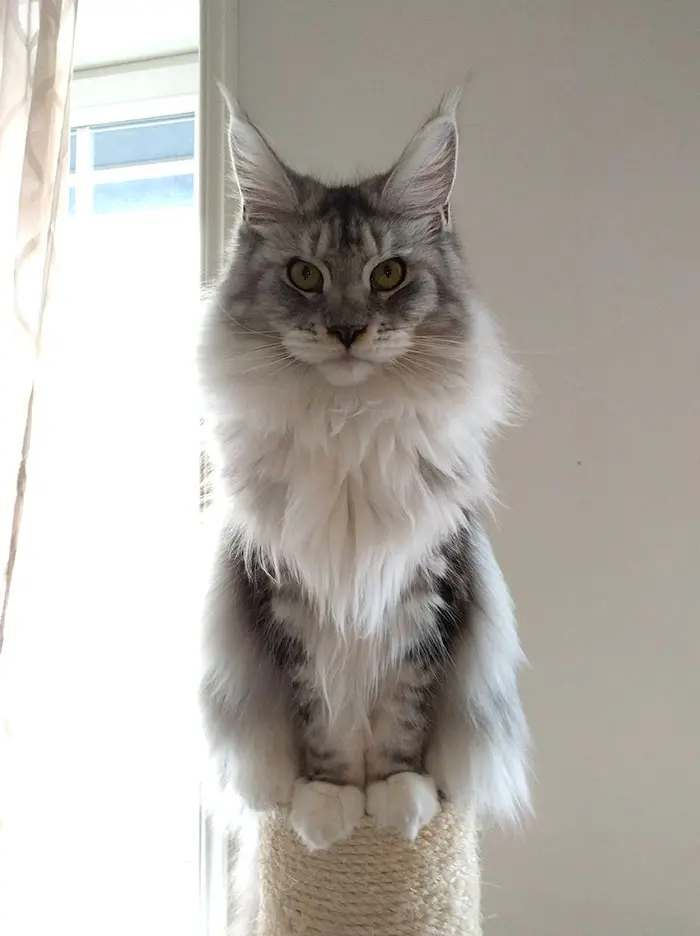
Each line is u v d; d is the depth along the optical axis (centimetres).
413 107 155
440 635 107
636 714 143
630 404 145
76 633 188
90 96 195
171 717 188
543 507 147
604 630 144
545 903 145
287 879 105
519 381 144
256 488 105
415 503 103
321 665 105
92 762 189
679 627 142
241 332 106
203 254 161
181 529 190
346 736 106
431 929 102
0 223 138
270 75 160
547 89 149
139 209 200
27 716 150
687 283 144
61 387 153
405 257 106
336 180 156
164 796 186
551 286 148
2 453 133
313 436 101
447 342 104
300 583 104
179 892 178
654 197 145
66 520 180
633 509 144
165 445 193
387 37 156
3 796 140
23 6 136
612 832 143
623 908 142
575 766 144
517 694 123
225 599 113
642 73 146
